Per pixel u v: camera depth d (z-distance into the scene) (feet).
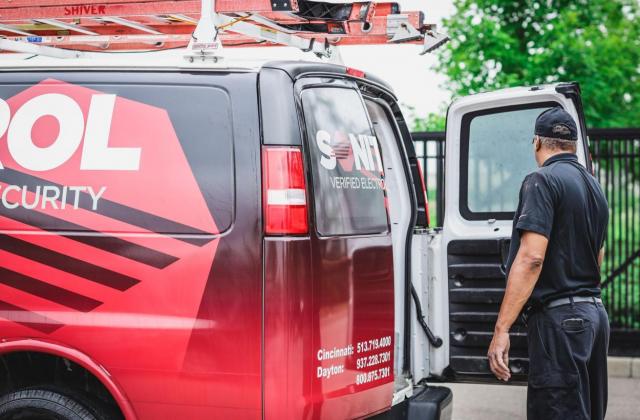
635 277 39.68
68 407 15.08
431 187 36.17
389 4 16.97
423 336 19.45
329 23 16.75
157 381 14.38
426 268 19.71
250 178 14.34
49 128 15.15
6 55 17.42
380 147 18.94
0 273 14.99
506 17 55.98
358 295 15.43
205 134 14.61
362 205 15.84
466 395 29.30
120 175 14.76
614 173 35.04
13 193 15.07
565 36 52.90
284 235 14.14
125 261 14.56
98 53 17.85
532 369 16.14
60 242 14.80
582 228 16.06
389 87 18.47
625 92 56.13
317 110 15.11
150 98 14.89
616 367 32.73
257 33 16.28
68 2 16.20
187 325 14.30
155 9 15.81
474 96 19.98
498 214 19.85
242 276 14.19
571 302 15.90
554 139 16.58
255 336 14.12
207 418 14.29
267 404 14.07
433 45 17.28
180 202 14.51
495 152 19.98
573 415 15.79
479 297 19.40
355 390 15.30
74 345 14.64
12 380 15.83
